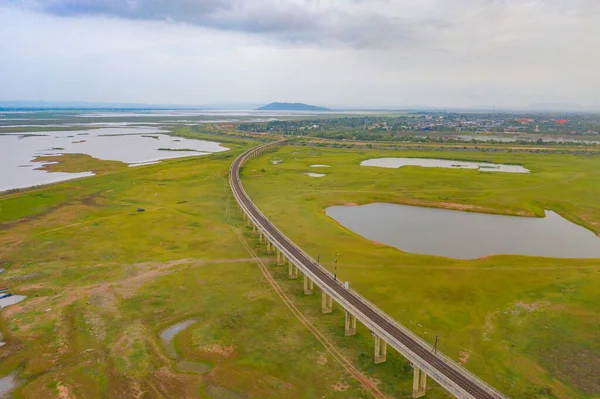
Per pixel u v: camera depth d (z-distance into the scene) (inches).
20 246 3946.9
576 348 2400.3
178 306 2883.9
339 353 2362.2
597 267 3467.0
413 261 3614.7
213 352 2375.7
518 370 2203.5
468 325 2630.4
